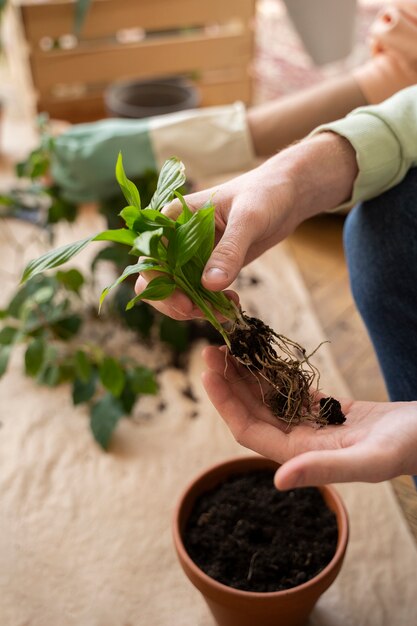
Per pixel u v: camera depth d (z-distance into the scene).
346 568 0.88
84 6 1.32
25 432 1.02
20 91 1.61
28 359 1.01
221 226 0.74
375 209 0.82
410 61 1.00
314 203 0.79
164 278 0.66
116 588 0.88
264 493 0.85
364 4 1.87
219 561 0.79
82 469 0.98
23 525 0.93
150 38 1.46
